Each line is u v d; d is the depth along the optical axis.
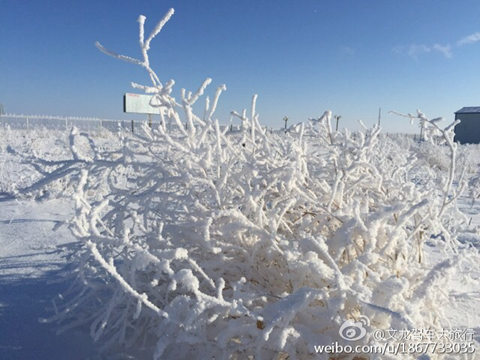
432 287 1.41
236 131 2.07
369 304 1.16
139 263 1.30
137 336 1.67
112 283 1.80
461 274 2.29
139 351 1.65
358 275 1.33
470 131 30.58
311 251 1.45
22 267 2.71
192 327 1.33
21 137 17.73
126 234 1.33
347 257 1.61
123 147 1.94
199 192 1.86
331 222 1.79
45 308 1.94
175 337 1.45
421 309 1.49
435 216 1.79
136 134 1.97
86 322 1.90
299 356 1.36
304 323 1.38
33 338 1.76
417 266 1.72
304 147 2.07
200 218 1.75
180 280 1.24
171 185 1.98
